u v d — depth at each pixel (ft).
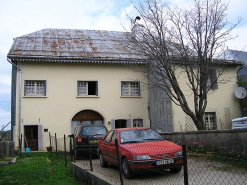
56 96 62.18
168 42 44.39
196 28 42.24
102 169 31.50
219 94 63.46
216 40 41.96
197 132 35.47
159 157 23.36
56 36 77.05
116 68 66.54
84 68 64.75
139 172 23.62
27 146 59.06
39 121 60.44
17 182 27.04
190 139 36.91
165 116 59.62
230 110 63.57
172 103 59.31
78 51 66.18
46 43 69.72
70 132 61.77
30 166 35.09
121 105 65.77
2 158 44.37
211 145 32.91
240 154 28.37
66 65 63.77
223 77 63.98
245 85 63.57
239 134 28.76
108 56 64.69
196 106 43.50
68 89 63.16
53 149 58.13
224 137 30.96
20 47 64.49
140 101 67.10
